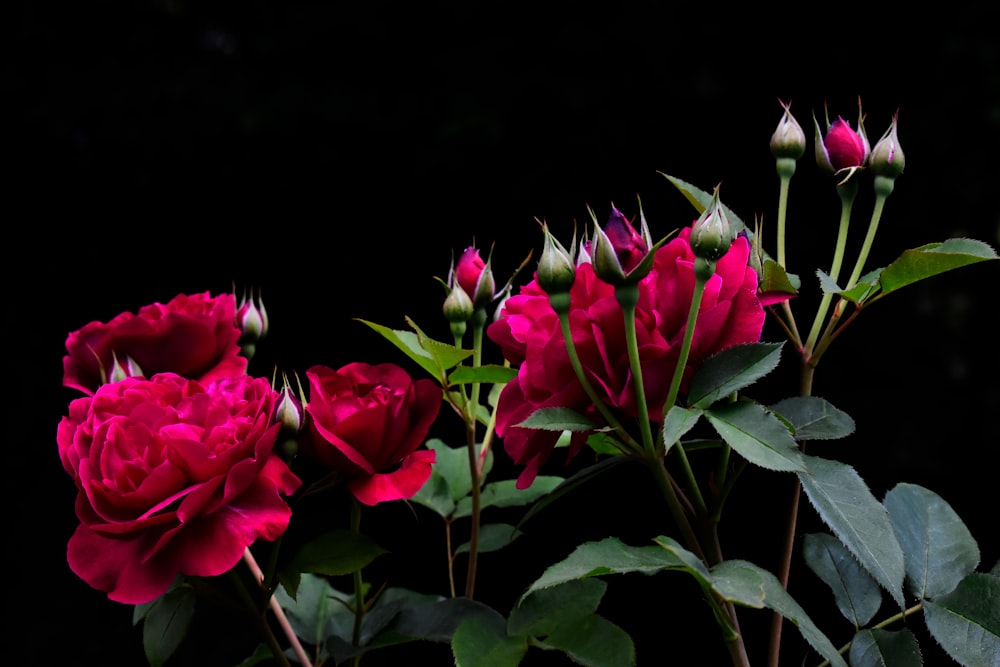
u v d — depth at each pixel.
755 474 1.58
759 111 2.74
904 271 0.86
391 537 1.72
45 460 2.80
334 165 2.83
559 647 0.87
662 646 1.59
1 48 2.95
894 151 0.88
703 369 0.83
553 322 0.85
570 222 2.71
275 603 0.95
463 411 0.96
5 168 2.95
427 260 2.79
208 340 0.98
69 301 2.97
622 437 0.84
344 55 2.86
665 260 0.84
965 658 0.85
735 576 0.81
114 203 2.97
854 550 0.82
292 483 0.88
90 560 0.84
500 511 1.67
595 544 0.82
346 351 2.77
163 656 0.90
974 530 2.49
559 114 2.73
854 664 0.87
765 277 0.88
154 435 0.85
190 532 0.85
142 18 2.99
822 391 2.63
